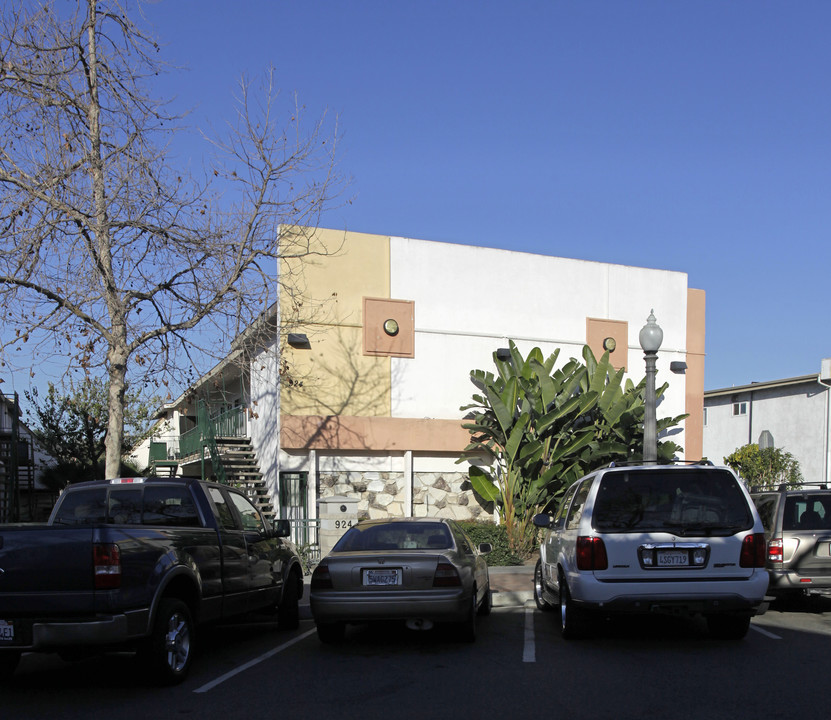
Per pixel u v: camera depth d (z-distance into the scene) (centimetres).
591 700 630
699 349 2298
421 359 1950
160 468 2783
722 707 604
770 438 2680
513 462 1850
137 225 1299
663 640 887
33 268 1234
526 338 2070
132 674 762
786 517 1025
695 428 2267
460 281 2009
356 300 1889
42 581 630
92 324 1279
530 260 2095
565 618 887
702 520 810
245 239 1374
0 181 1279
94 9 1334
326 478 1841
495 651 839
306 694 666
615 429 1939
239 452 1945
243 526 906
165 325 1355
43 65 1300
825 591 1002
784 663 756
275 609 1016
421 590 832
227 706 630
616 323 2183
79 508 829
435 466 1956
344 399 1855
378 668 766
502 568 1675
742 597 791
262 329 1490
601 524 818
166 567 691
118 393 1297
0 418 2598
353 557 853
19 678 750
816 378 2748
